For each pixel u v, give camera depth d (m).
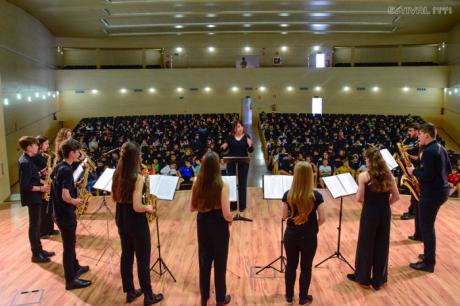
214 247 3.36
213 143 12.68
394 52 21.86
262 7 14.96
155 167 9.55
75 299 3.71
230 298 3.64
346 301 3.61
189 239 5.07
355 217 5.77
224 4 14.34
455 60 18.20
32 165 4.47
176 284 3.95
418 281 3.96
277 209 6.18
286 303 3.58
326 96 20.95
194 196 3.32
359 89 20.70
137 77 20.33
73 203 3.67
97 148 13.28
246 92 21.22
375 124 17.39
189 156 9.90
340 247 4.76
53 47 19.25
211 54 21.73
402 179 4.79
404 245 4.82
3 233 5.54
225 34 20.27
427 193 4.06
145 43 20.86
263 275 4.11
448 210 6.08
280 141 13.85
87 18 16.05
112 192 3.43
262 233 5.21
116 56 22.53
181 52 21.62
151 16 15.96
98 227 5.61
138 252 3.46
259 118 20.48
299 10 15.22
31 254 4.77
